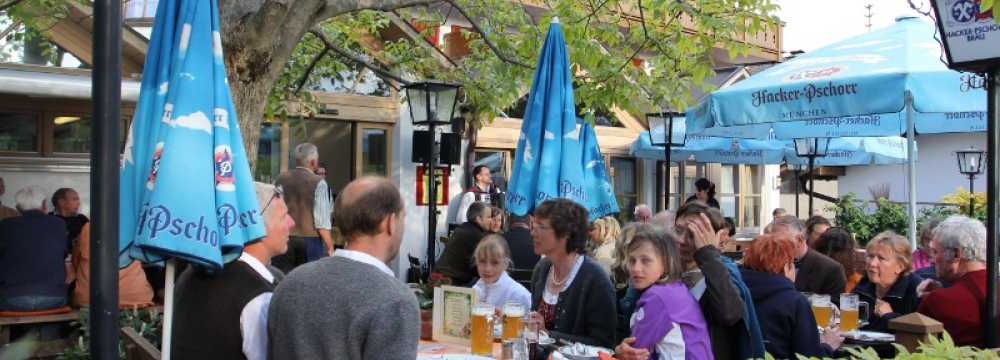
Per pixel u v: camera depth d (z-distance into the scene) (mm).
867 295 5855
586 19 6824
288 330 2391
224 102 2834
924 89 5457
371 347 2314
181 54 2801
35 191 6996
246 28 4461
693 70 6473
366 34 10125
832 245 6422
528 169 4750
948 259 4242
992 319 3617
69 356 5203
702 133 8734
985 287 3996
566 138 4754
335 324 2332
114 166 2125
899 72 5473
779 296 4055
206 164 2713
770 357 2906
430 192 7371
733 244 9758
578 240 4098
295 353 2357
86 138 9500
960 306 4070
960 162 12172
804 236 5789
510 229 6621
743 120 6277
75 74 8891
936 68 5508
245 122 4559
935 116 8391
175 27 2879
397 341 2324
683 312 3428
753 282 4121
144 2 9344
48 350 6660
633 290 4582
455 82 7887
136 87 8078
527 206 4723
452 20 11648
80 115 9430
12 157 8969
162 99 2820
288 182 7605
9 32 8609
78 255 6973
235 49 4469
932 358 2740
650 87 6684
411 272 10727
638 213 9359
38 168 9148
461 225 7289
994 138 3584
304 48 8219
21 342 6539
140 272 6645
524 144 4812
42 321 6680
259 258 2900
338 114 10609
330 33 8273
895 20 6711
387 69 8750
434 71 8461
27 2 6594
